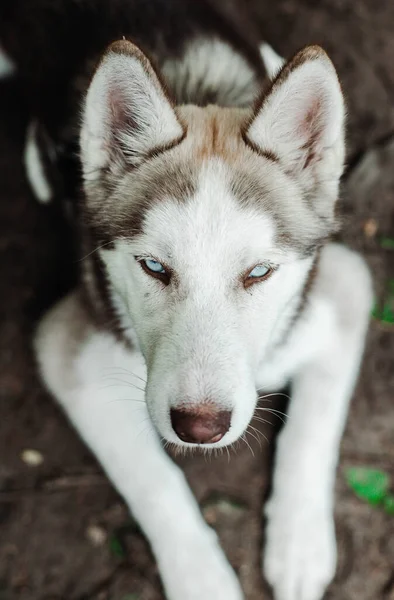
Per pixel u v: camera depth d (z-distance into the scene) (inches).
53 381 32.1
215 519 32.7
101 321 30.9
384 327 35.9
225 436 25.6
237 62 32.2
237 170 26.2
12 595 32.2
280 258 26.3
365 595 31.5
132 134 26.9
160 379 25.6
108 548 32.6
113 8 33.6
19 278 37.6
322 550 30.5
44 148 35.8
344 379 32.1
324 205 27.4
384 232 37.9
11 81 40.3
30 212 38.8
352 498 33.0
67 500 33.5
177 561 30.3
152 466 31.2
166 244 25.8
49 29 34.8
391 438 34.1
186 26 33.4
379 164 38.2
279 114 26.0
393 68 41.7
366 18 42.7
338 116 26.0
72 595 32.1
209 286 25.7
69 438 34.6
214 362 25.3
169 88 27.3
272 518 31.4
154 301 26.5
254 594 31.4
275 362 30.8
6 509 33.4
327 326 31.8
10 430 34.9
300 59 24.9
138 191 26.8
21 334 36.5
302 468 31.3
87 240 30.5
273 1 43.2
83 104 26.5
